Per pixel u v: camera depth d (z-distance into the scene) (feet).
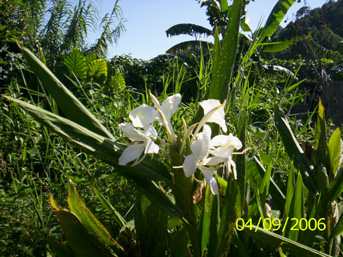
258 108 5.56
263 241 2.25
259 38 5.23
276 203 3.00
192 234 2.17
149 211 2.41
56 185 3.74
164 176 2.16
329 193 2.60
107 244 2.28
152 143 2.03
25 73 7.89
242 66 4.87
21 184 3.73
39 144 4.56
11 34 8.29
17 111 4.58
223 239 2.14
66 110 2.27
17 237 3.06
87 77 10.42
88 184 3.62
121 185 3.70
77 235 2.20
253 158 3.10
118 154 2.14
